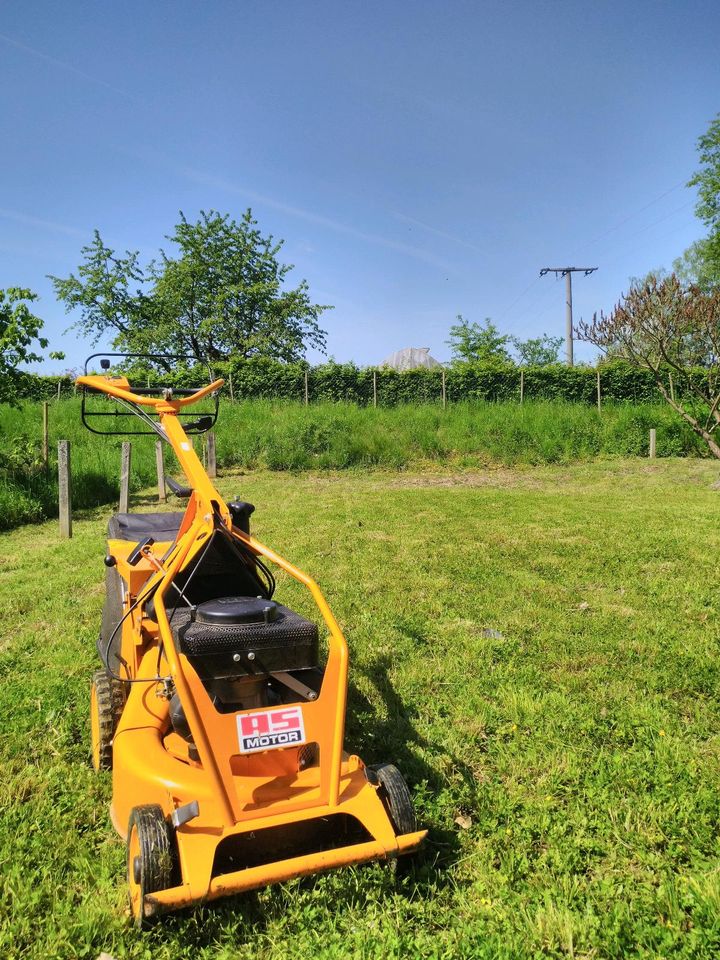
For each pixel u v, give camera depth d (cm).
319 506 1296
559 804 383
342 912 305
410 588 768
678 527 1066
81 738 466
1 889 328
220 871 317
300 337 4512
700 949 278
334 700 324
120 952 290
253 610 344
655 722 464
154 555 456
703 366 2486
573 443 2083
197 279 4434
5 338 1284
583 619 657
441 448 2014
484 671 551
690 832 356
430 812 369
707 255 3847
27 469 1362
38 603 741
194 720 299
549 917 298
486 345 4691
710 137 3525
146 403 451
